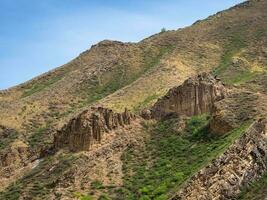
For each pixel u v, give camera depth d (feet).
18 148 345.92
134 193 221.05
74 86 465.88
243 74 393.70
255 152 181.57
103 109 276.62
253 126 191.62
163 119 278.46
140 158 248.32
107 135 267.18
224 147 206.18
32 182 258.98
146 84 380.99
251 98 257.96
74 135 272.31
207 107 275.59
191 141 248.93
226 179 177.99
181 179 213.05
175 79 383.45
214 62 439.22
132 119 277.64
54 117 421.18
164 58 444.96
